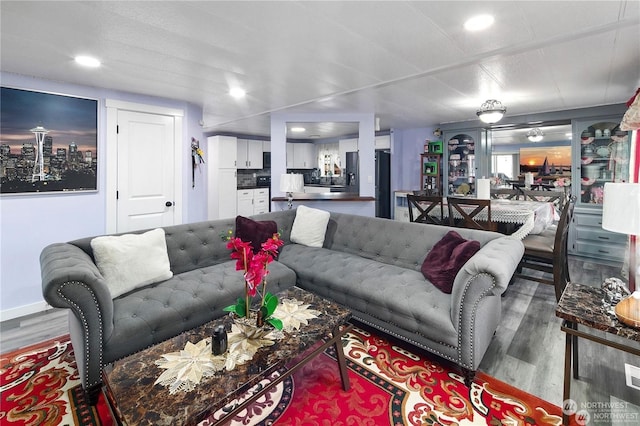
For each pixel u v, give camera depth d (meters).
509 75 2.96
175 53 2.44
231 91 3.52
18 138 2.84
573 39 2.19
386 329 2.26
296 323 1.76
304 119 4.82
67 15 1.86
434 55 2.49
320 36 2.16
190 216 4.10
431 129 6.21
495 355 2.17
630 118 2.33
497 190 5.02
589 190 4.45
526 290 3.36
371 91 3.53
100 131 3.33
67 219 3.13
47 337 2.45
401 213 6.27
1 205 2.78
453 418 1.61
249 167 7.71
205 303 2.16
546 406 1.69
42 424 1.58
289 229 3.59
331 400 1.74
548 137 5.21
